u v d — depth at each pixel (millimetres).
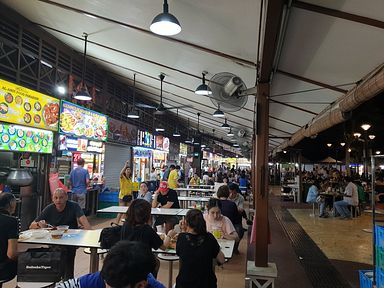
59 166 9227
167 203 7258
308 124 8703
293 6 3170
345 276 5520
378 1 2875
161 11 4531
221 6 3775
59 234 3945
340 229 9625
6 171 7211
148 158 16453
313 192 12266
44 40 8055
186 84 8906
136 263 1442
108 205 10406
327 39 3748
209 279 3102
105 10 5285
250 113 9992
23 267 3258
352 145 20062
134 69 9273
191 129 24625
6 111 6523
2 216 3514
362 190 12562
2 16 6754
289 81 5555
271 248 7363
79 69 9773
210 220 4699
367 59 4008
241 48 4934
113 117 12266
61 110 8469
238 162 48312
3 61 6879
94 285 1831
